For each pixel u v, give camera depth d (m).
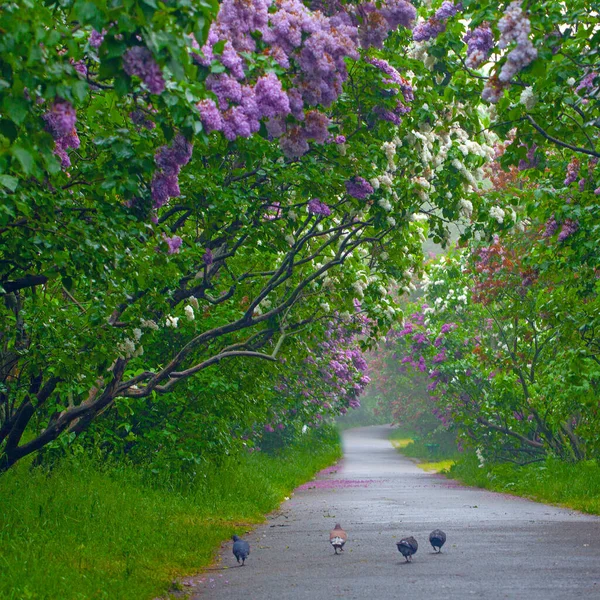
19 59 7.07
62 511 14.69
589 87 13.62
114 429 21.58
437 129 16.47
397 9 12.55
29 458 19.36
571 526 18.59
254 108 9.53
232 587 11.53
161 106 8.62
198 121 8.41
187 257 14.59
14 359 15.03
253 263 21.00
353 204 16.03
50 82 7.11
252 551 15.25
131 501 17.31
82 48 8.47
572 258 17.81
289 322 20.77
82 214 11.48
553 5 11.92
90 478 18.03
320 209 14.67
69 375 14.03
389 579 11.86
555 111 14.54
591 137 15.45
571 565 12.90
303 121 11.37
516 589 10.86
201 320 21.05
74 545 12.86
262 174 14.42
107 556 12.66
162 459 21.20
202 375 21.41
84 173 10.79
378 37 12.56
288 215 16.19
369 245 20.75
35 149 7.34
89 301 15.06
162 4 6.77
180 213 16.78
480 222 17.94
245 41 9.95
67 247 10.67
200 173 14.06
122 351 14.32
